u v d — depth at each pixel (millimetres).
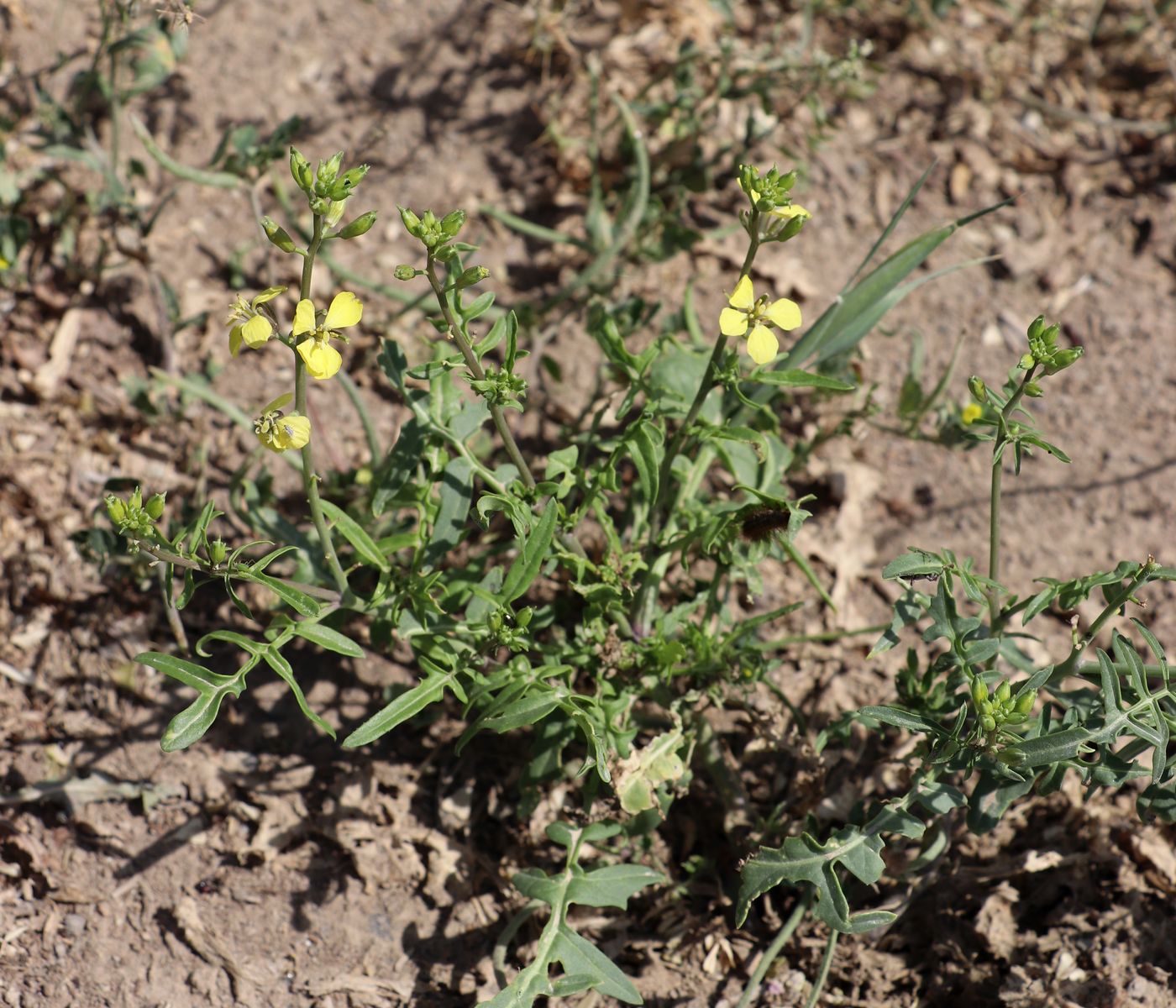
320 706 750
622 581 704
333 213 621
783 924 721
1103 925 709
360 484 772
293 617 749
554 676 706
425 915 722
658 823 714
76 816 731
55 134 807
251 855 728
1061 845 723
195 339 815
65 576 768
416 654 688
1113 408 807
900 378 817
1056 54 898
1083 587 666
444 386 708
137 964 713
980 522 786
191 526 742
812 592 772
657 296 827
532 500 698
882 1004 708
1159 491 788
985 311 830
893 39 899
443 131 866
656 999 710
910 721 667
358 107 869
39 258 826
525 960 714
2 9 868
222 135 858
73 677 754
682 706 718
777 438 754
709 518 713
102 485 786
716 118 862
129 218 821
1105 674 657
